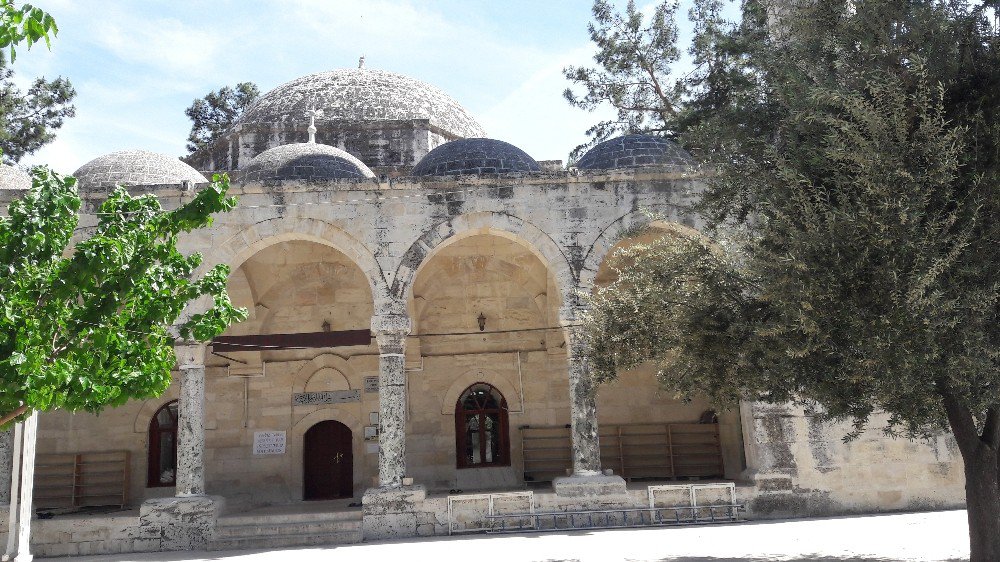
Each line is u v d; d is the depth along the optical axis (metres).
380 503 17.23
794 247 9.97
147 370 9.00
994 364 9.66
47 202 8.83
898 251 9.43
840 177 9.98
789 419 18.14
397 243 18.30
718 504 17.58
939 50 10.11
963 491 18.17
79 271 8.56
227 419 22.22
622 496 17.48
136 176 21.03
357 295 22.73
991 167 9.60
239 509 21.03
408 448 22.23
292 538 17.06
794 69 10.89
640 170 18.55
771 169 11.23
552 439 22.38
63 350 8.77
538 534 16.56
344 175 20.42
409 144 26.64
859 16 10.49
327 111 27.00
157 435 22.44
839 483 17.98
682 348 12.18
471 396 22.88
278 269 22.31
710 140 11.84
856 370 9.60
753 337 10.98
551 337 22.64
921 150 9.65
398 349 17.97
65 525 16.95
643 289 12.97
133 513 19.92
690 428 22.50
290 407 22.38
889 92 9.73
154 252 9.34
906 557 11.98
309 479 22.38
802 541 14.06
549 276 22.42
